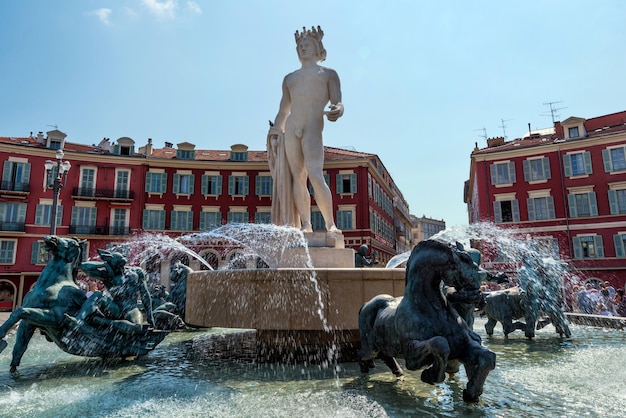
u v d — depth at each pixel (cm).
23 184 3238
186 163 3681
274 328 505
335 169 3681
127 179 3566
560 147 3191
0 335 466
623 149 2983
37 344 720
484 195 3422
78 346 507
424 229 9081
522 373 447
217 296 547
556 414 319
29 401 371
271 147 828
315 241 694
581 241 3048
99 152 3609
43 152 3353
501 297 725
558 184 3173
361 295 514
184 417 324
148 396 380
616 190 2991
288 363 530
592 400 352
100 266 558
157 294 864
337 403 351
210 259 3325
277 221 794
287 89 805
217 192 3700
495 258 2425
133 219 3519
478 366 337
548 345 638
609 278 2917
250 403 354
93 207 3450
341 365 511
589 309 1112
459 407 337
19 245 3191
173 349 642
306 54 778
